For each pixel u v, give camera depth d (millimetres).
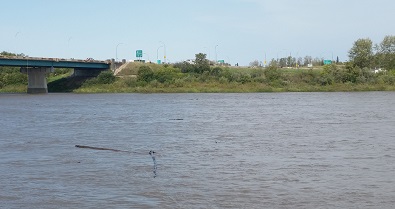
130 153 41906
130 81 187500
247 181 30625
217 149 43688
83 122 71125
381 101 116250
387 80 181625
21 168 35344
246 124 65875
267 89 177375
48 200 26594
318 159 38000
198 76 191375
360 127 60562
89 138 52719
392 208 24953
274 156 39562
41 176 32500
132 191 28375
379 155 39656
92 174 33062
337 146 44781
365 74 182750
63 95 165875
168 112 89188
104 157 39844
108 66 198625
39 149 44656
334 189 28484
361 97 136125
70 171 34125
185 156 40031
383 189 28438
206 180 30984
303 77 187875
